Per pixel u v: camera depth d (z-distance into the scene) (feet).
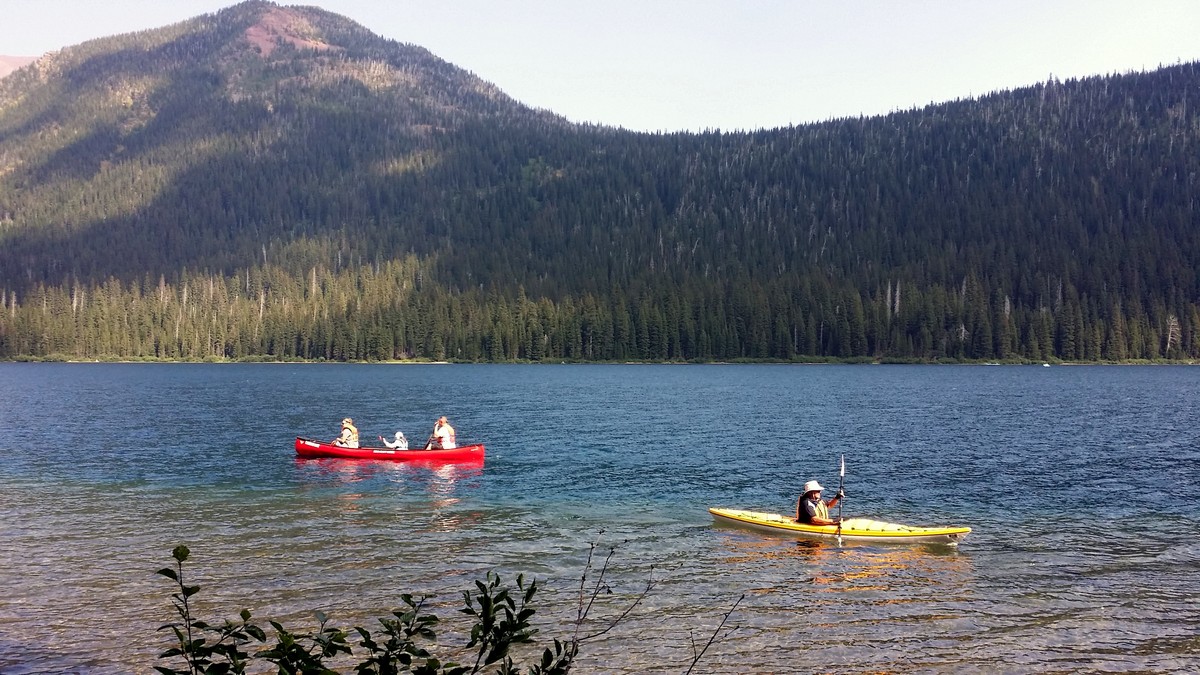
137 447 132.46
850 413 198.39
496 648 22.03
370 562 64.85
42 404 218.59
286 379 372.99
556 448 134.51
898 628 51.96
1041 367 519.60
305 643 47.98
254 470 109.91
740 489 98.78
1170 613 54.70
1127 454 128.16
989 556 68.44
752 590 59.16
